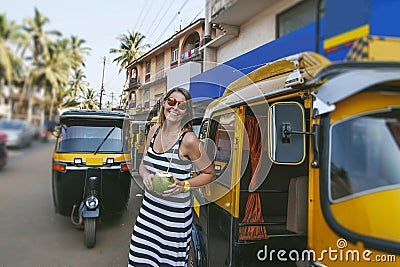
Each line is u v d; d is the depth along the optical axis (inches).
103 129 151.6
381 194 64.2
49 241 70.6
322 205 69.0
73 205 123.3
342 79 62.6
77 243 108.1
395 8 66.4
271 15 168.2
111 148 148.4
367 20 65.6
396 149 65.8
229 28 215.6
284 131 80.2
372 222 63.2
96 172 137.3
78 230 116.3
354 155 67.1
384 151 66.1
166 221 78.9
